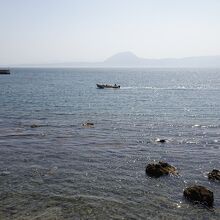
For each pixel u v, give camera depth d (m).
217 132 41.44
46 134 38.34
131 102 74.94
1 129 40.72
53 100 75.25
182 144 34.97
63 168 26.11
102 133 39.84
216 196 21.39
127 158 29.36
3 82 146.75
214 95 94.50
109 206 19.53
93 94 93.38
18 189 21.59
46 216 18.08
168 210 19.20
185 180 24.11
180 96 91.00
